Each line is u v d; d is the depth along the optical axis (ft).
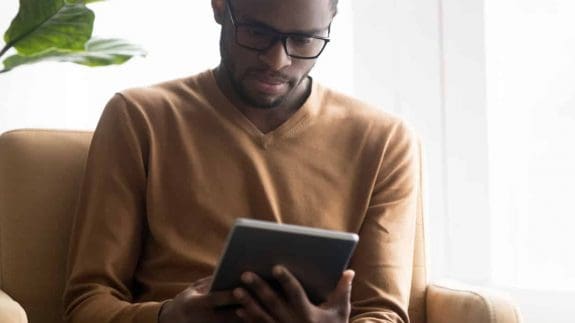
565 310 7.41
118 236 5.88
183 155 6.05
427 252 6.61
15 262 6.12
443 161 8.11
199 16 7.90
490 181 7.89
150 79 7.85
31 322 6.12
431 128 8.16
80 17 5.28
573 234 7.46
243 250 4.42
